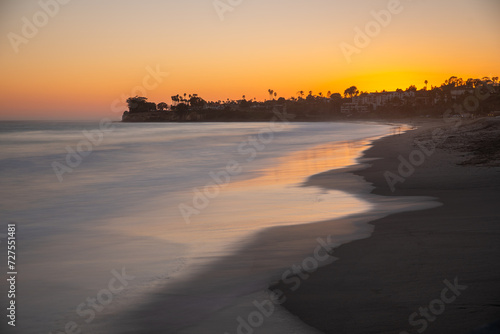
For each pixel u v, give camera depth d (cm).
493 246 801
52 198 1653
